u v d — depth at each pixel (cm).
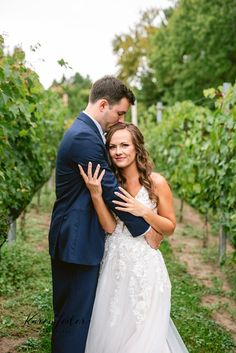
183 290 588
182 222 1095
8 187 535
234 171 594
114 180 327
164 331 330
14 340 430
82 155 320
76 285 330
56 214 333
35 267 648
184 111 1159
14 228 741
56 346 335
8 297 541
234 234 621
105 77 335
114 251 333
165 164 1267
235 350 435
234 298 583
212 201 753
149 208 331
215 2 2662
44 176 875
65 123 1502
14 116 482
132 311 325
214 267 729
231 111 604
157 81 3391
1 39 435
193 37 2792
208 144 734
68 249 322
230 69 2742
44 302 505
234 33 2645
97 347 331
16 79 477
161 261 339
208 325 478
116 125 337
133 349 322
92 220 327
